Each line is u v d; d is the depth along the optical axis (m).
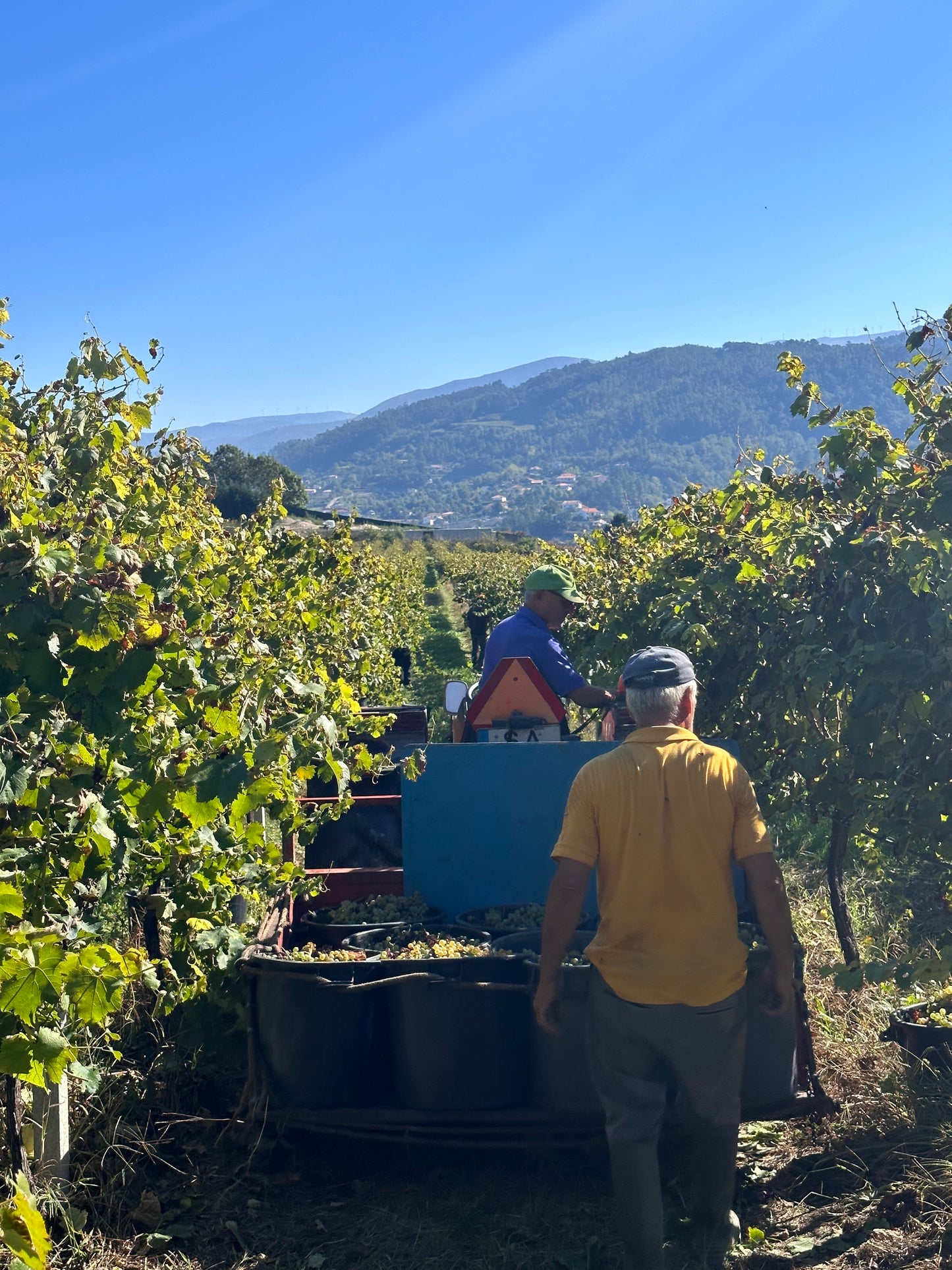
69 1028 3.96
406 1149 3.89
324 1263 3.38
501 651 5.15
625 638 7.05
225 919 4.61
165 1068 4.39
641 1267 3.05
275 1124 3.86
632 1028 3.12
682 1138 3.86
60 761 3.04
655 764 3.15
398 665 17.52
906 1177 3.68
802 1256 3.33
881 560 4.52
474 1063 3.67
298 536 9.11
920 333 4.44
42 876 3.17
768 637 5.24
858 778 4.59
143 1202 3.66
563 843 3.18
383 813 5.67
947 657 4.03
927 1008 4.54
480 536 119.94
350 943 4.23
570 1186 3.78
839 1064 4.47
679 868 3.09
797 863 7.35
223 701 3.32
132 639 3.03
